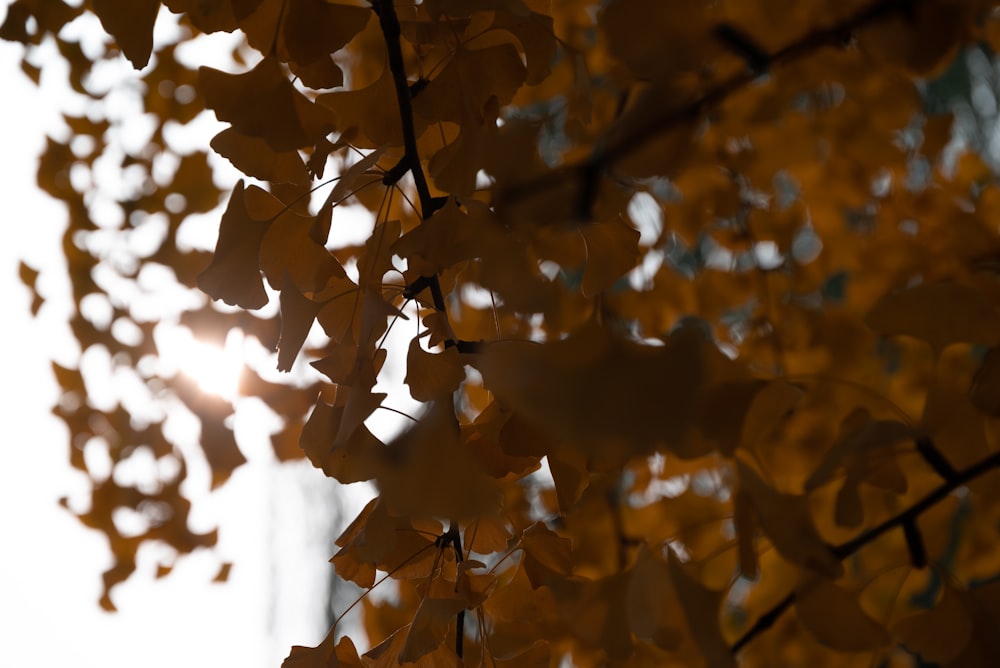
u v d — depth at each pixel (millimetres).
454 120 1177
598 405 806
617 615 1092
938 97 3049
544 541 1210
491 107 1182
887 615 1160
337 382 1181
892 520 1095
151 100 2277
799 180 2297
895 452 1112
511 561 1579
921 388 1965
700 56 1027
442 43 1204
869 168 2238
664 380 806
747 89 1984
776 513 1016
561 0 2047
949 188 2117
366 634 1989
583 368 824
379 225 1193
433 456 1006
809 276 2311
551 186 1004
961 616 1097
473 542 1218
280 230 1190
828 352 2066
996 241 1757
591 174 1003
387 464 1028
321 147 1184
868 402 1312
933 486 1530
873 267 2129
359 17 1158
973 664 1091
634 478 2311
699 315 2281
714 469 2082
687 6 1021
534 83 1180
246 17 1154
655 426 800
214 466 2229
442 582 1210
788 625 1599
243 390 2211
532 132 1015
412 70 1472
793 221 2301
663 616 1056
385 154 1236
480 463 1186
